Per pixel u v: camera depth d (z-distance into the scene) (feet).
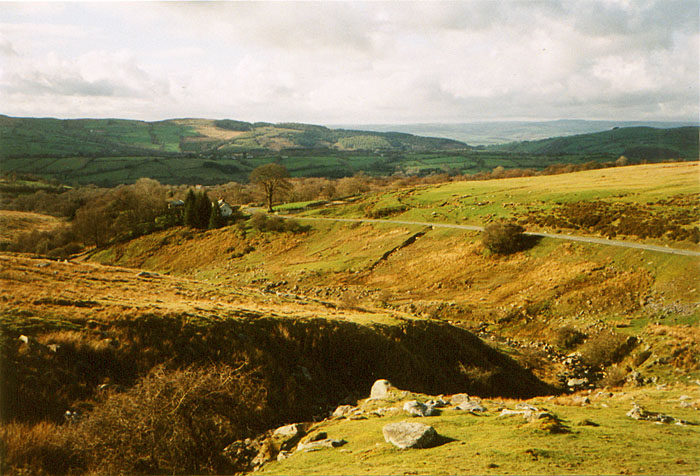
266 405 70.13
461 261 268.82
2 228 450.71
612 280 197.36
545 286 211.82
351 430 52.54
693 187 304.09
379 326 117.80
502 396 113.70
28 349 65.00
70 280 117.08
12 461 43.34
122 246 418.10
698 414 58.90
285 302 144.05
